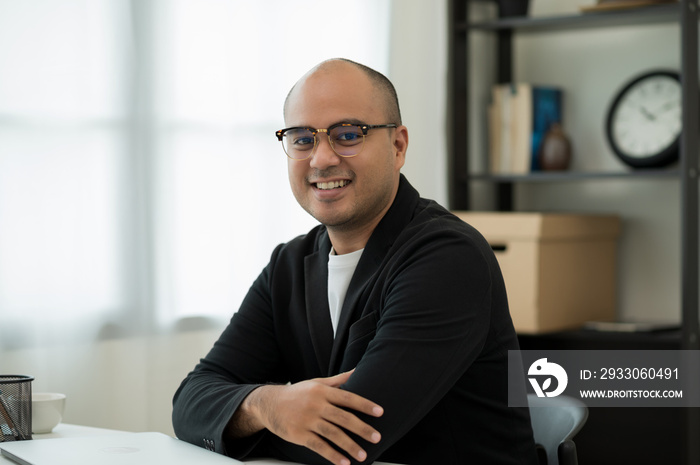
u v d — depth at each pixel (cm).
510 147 311
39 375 213
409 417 124
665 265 306
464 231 140
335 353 144
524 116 308
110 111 227
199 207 246
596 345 275
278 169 263
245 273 255
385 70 292
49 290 215
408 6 298
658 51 307
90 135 223
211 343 248
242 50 255
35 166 213
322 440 122
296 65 268
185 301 242
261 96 259
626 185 315
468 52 319
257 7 258
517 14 309
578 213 322
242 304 163
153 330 235
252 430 131
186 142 243
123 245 229
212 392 140
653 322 302
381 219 147
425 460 135
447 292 130
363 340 139
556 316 283
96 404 224
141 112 233
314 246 159
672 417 265
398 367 125
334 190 143
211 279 248
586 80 322
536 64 334
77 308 220
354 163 141
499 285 141
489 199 338
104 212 226
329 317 149
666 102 289
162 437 136
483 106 335
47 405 146
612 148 300
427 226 141
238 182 254
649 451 268
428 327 128
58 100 217
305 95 144
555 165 307
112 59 227
